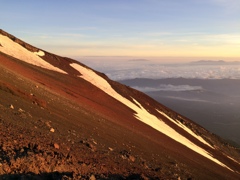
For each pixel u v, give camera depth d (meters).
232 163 67.50
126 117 51.06
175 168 24.14
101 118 35.00
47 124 17.91
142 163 19.28
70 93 47.44
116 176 12.93
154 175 17.11
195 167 31.34
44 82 46.19
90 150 16.28
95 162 14.01
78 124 23.58
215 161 53.75
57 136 16.17
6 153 9.95
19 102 20.66
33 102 22.94
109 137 24.27
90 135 21.23
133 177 14.09
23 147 11.20
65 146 14.46
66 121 22.41
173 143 46.78
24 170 9.48
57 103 29.72
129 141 27.16
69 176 10.38
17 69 45.03
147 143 31.39
